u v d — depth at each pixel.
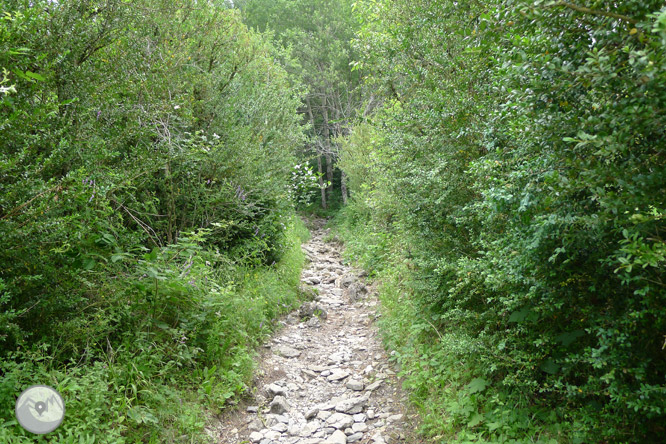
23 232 2.59
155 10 5.15
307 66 20.97
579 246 2.29
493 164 2.61
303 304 6.87
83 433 2.68
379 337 5.68
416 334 4.78
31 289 2.98
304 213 20.83
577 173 2.02
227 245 6.77
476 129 3.55
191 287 4.09
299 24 22.67
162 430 3.21
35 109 2.73
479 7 2.88
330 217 20.41
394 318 5.59
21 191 2.71
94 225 3.32
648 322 2.18
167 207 5.74
